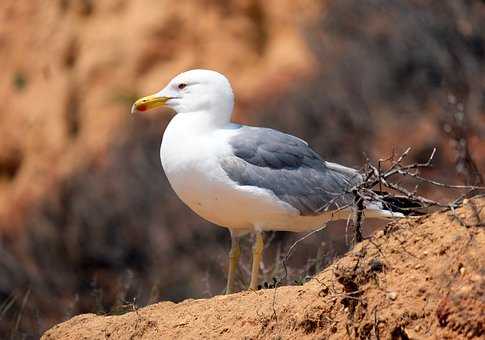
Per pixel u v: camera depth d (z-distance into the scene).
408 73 19.97
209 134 9.10
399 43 20.33
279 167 9.10
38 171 20.47
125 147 20.06
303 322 7.09
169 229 18.33
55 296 16.98
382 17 20.75
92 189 19.48
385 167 17.33
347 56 20.38
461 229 6.76
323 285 7.13
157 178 19.36
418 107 19.27
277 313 7.30
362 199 7.82
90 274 17.97
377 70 20.00
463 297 6.43
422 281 6.69
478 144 17.17
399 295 6.72
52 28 22.11
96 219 18.95
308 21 21.14
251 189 8.88
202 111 9.18
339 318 6.96
